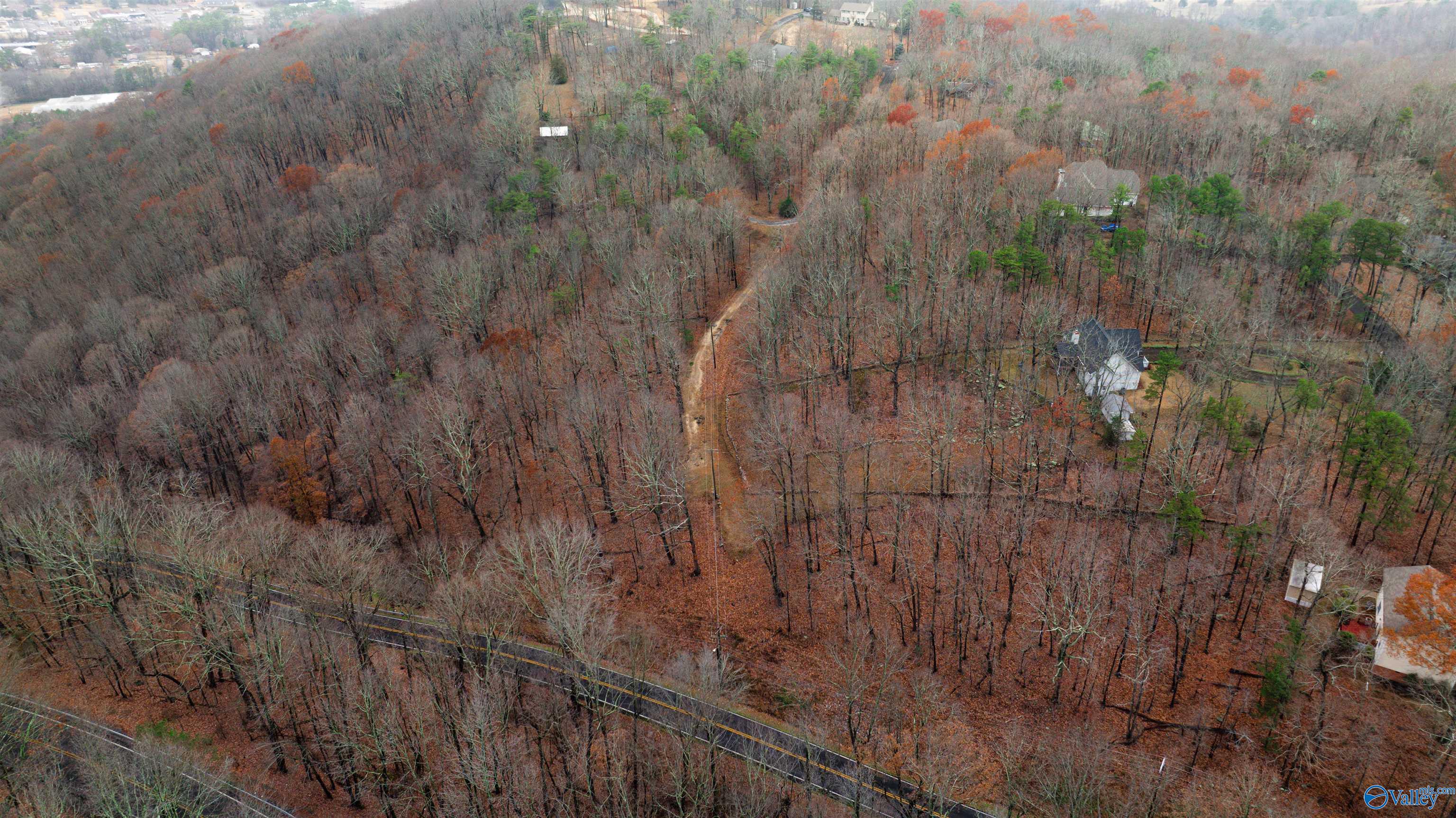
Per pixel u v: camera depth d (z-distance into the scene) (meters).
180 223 169.62
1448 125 149.62
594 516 103.62
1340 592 77.00
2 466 99.56
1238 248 125.56
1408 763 68.12
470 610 80.94
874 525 97.50
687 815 63.91
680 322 128.75
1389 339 110.25
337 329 124.00
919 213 135.00
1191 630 77.06
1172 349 112.62
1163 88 171.00
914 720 78.56
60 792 67.94
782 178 170.00
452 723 69.25
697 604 93.62
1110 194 134.50
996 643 85.25
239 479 109.69
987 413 102.38
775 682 84.06
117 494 91.38
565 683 79.44
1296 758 68.56
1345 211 118.19
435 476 106.88
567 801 67.12
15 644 86.69
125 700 81.94
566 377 116.56
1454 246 113.81
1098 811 67.06
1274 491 84.69
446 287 121.25
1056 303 113.88
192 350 126.00
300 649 76.56
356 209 154.25
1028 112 159.12
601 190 148.75
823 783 72.88
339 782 72.75
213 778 70.81
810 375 112.75
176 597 73.81
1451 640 69.19
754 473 106.12
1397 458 80.31
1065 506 94.94
